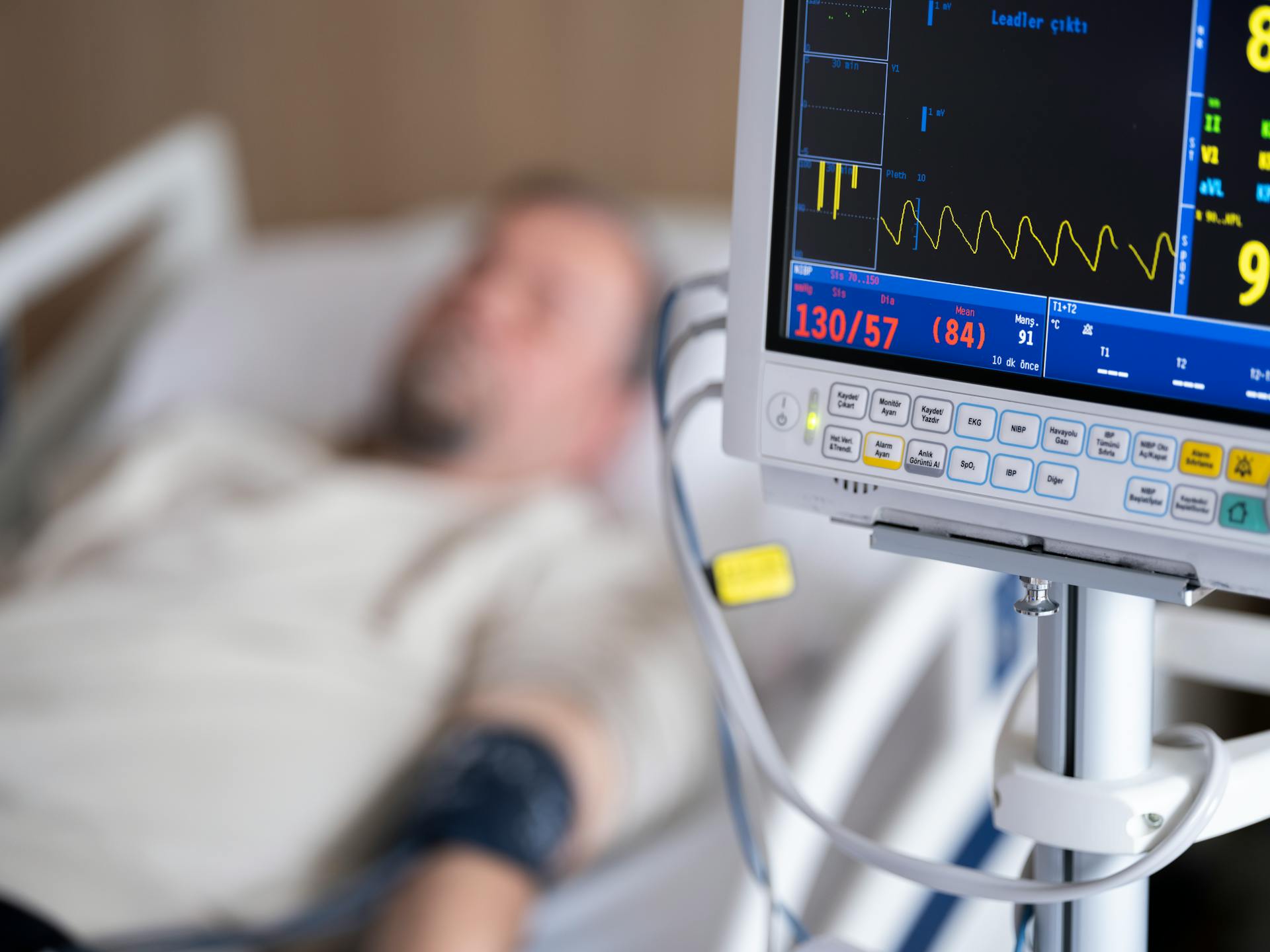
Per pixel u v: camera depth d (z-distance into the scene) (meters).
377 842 1.12
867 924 0.96
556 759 1.08
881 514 0.45
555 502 1.43
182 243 1.90
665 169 1.91
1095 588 0.41
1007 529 0.42
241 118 2.12
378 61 2.02
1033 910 0.47
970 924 1.01
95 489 1.51
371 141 2.07
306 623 1.23
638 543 1.40
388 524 1.38
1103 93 0.38
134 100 2.14
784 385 0.44
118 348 1.86
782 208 0.43
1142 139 0.37
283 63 2.07
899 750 1.17
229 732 1.13
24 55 2.16
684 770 1.19
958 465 0.41
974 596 1.14
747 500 1.49
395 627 1.25
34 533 1.59
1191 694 0.85
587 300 1.58
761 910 0.89
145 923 1.01
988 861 1.09
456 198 2.05
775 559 0.51
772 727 1.27
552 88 1.94
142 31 2.10
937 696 1.15
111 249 2.16
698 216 1.82
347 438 1.69
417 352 1.61
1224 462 0.37
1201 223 0.37
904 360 0.42
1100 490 0.39
